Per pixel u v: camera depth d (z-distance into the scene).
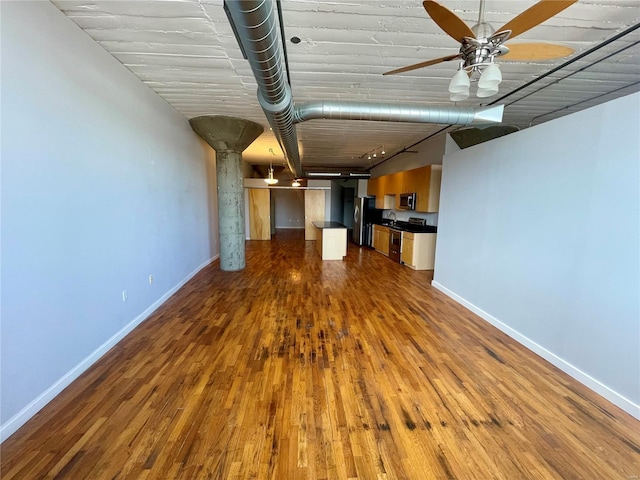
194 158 4.83
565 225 2.24
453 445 1.54
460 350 2.55
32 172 1.70
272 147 6.64
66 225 1.97
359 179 10.52
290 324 3.05
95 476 1.34
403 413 1.77
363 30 2.15
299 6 1.88
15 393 1.59
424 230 5.82
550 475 1.38
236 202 5.24
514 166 2.79
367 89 3.26
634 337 1.77
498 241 3.02
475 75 2.84
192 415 1.73
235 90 3.28
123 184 2.70
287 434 1.60
